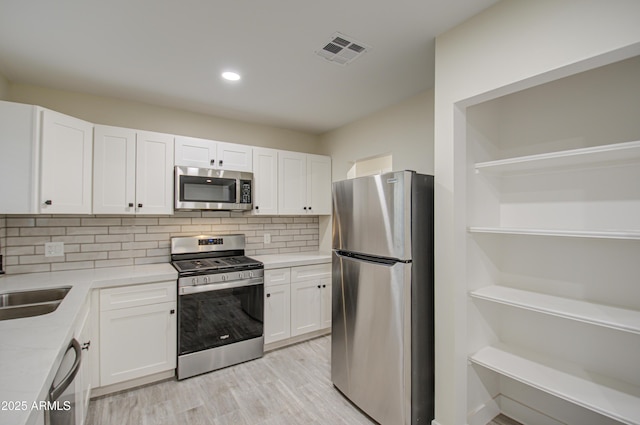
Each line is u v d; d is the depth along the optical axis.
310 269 3.22
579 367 1.69
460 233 1.76
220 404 2.14
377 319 1.96
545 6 1.38
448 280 1.78
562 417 1.80
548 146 1.84
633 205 1.51
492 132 2.04
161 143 2.69
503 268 2.05
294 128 3.74
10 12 1.56
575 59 1.29
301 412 2.07
